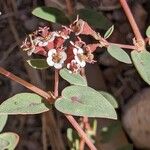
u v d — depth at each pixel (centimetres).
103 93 14
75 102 10
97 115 10
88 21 13
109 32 11
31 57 15
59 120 16
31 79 15
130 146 14
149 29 11
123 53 11
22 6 16
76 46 10
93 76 16
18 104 10
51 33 10
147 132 16
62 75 10
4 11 16
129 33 17
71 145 14
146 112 16
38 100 11
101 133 14
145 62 11
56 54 10
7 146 11
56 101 10
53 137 15
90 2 16
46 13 13
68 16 13
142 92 16
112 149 15
